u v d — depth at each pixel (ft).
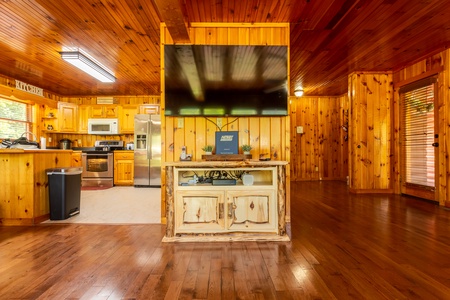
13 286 5.57
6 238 8.59
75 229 9.59
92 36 11.37
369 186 16.79
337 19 9.93
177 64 10.17
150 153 20.25
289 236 8.76
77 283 5.69
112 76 17.03
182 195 8.46
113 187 20.29
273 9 9.27
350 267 6.44
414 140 15.08
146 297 5.15
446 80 12.93
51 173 10.73
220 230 8.45
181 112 10.20
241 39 10.42
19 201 10.22
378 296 5.17
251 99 10.25
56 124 20.88
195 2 8.79
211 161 8.91
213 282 5.73
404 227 9.64
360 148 16.75
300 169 23.56
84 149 22.31
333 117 23.77
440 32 11.07
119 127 21.86
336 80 18.57
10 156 10.24
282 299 5.07
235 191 8.48
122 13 9.50
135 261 6.82
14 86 17.40
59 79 17.60
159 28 10.66
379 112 16.80
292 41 11.91
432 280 5.79
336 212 11.94
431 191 13.91
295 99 23.65
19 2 8.72
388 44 12.34
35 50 12.87
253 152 10.65
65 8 9.13
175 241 8.21
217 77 10.21
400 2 8.82
